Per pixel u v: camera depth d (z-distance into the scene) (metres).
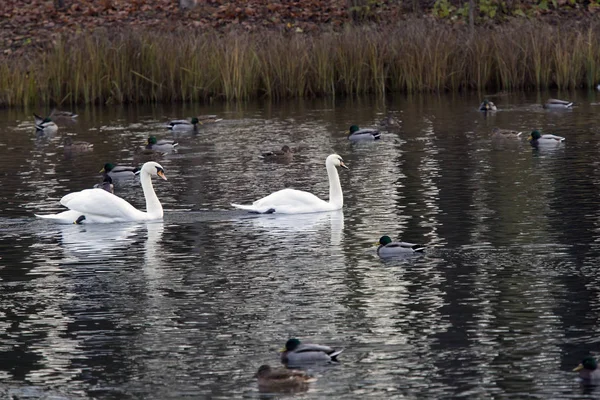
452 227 22.31
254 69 47.41
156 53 47.06
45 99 46.81
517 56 47.72
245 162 32.06
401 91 48.31
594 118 38.72
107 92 47.12
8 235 22.75
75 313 17.09
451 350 15.00
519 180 27.33
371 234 21.95
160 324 16.44
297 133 37.59
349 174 29.34
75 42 47.47
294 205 24.36
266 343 15.48
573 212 23.27
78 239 22.22
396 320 16.31
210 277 18.98
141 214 24.03
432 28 49.75
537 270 18.75
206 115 41.34
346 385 13.84
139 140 37.16
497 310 16.64
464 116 40.31
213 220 23.88
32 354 15.30
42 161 32.97
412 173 29.00
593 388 13.59
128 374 14.45
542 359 14.56
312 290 18.00
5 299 17.95
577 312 16.42
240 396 13.58
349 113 42.19
